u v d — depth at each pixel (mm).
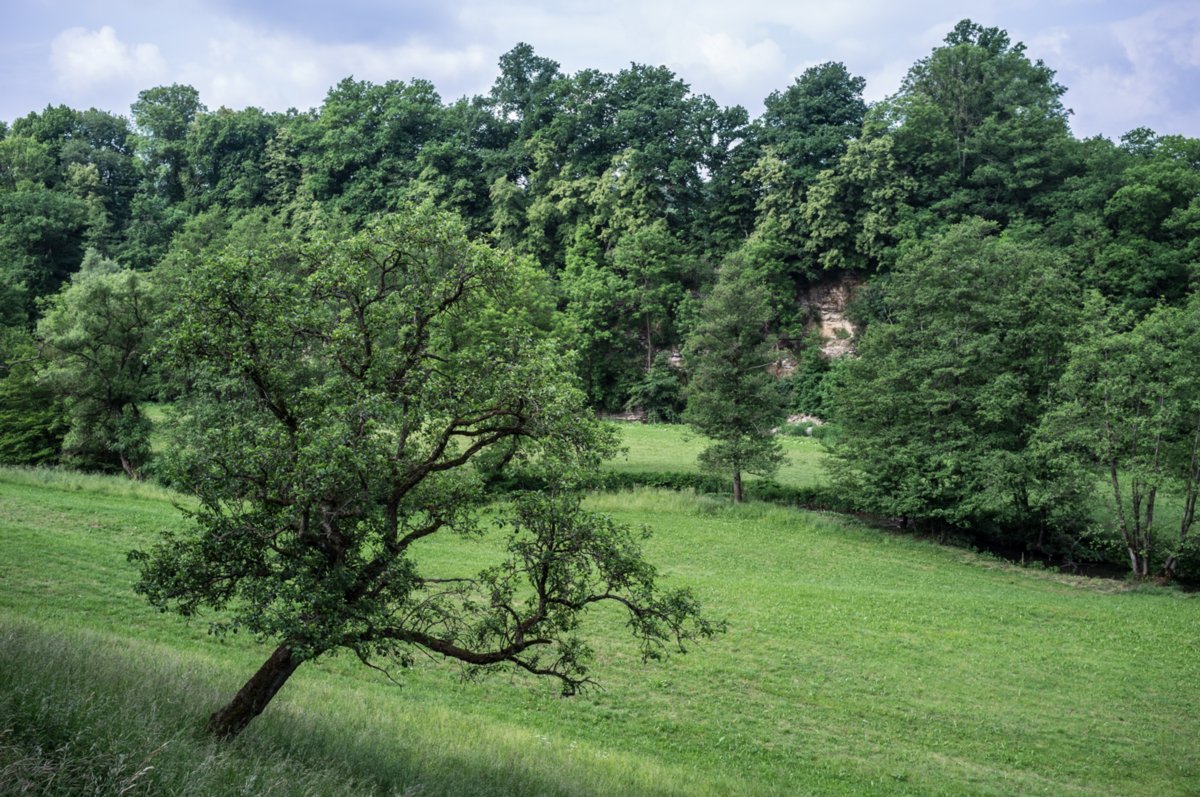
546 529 15312
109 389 52438
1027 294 49281
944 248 50469
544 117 105562
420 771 14438
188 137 117125
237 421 14594
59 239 98625
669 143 99562
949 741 23172
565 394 14844
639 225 91562
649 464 60406
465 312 16438
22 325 74250
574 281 88750
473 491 15820
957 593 38531
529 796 14688
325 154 107188
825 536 47844
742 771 20359
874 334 52562
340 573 13203
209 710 14047
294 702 17766
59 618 23891
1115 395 42531
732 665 27438
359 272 14945
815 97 95875
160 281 65250
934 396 47500
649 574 15500
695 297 90562
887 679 27297
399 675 24125
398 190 102312
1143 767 22359
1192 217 71938
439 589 31859
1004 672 28531
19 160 110000
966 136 90812
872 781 20453
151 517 38406
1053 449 44031
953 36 99375
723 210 96750
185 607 13734
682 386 83812
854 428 50938
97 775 9656
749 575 39688
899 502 47688
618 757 19406
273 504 13719
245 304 14438
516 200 98500
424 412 14805
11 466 49344
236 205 109938
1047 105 91000
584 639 28594
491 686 24172
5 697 10898
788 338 89312
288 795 10898
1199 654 31078
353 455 12953
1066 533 47562
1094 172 82000
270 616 12766
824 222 87688
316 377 16609
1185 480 42281
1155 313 43562
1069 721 24953
